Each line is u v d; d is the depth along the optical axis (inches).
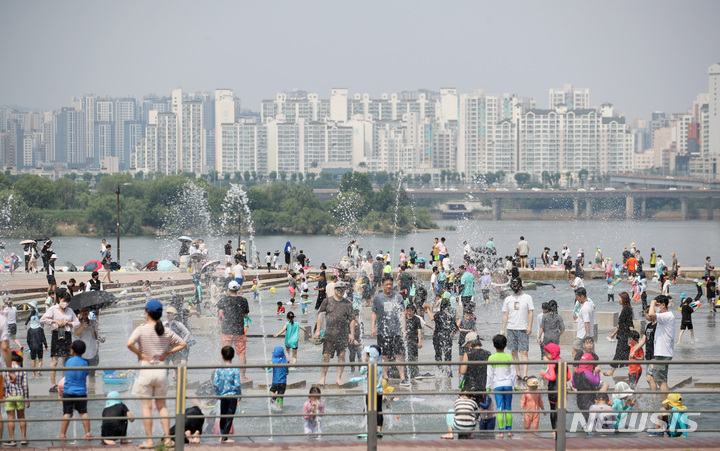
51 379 1750.7
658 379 1635.1
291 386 1787.6
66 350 1802.4
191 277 4197.8
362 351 1862.7
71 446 1224.8
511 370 1354.6
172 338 1274.6
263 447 1207.6
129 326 2827.3
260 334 2642.7
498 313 3228.3
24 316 3070.9
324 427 1429.6
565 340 2351.1
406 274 3154.5
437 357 1886.1
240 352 1899.6
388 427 1457.9
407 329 1795.0
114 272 4608.8
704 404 1601.9
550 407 1392.7
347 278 3034.0
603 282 4803.2
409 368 1787.6
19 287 3604.8
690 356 2235.5
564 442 1214.9
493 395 1348.4
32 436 1392.7
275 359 1658.5
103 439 1202.0
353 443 1224.8
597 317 2856.8
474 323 1881.2
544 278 4933.6
